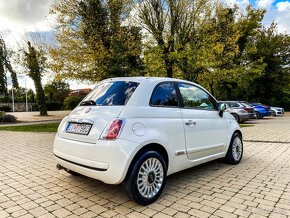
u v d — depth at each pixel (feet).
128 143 10.61
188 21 57.11
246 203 11.35
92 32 57.77
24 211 10.71
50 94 183.62
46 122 67.77
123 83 12.99
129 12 59.31
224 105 16.72
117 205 11.27
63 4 57.82
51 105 165.89
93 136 11.00
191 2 56.24
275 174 15.81
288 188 13.25
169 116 12.86
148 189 11.47
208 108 16.39
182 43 56.03
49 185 13.99
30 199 12.03
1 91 96.99
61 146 12.62
